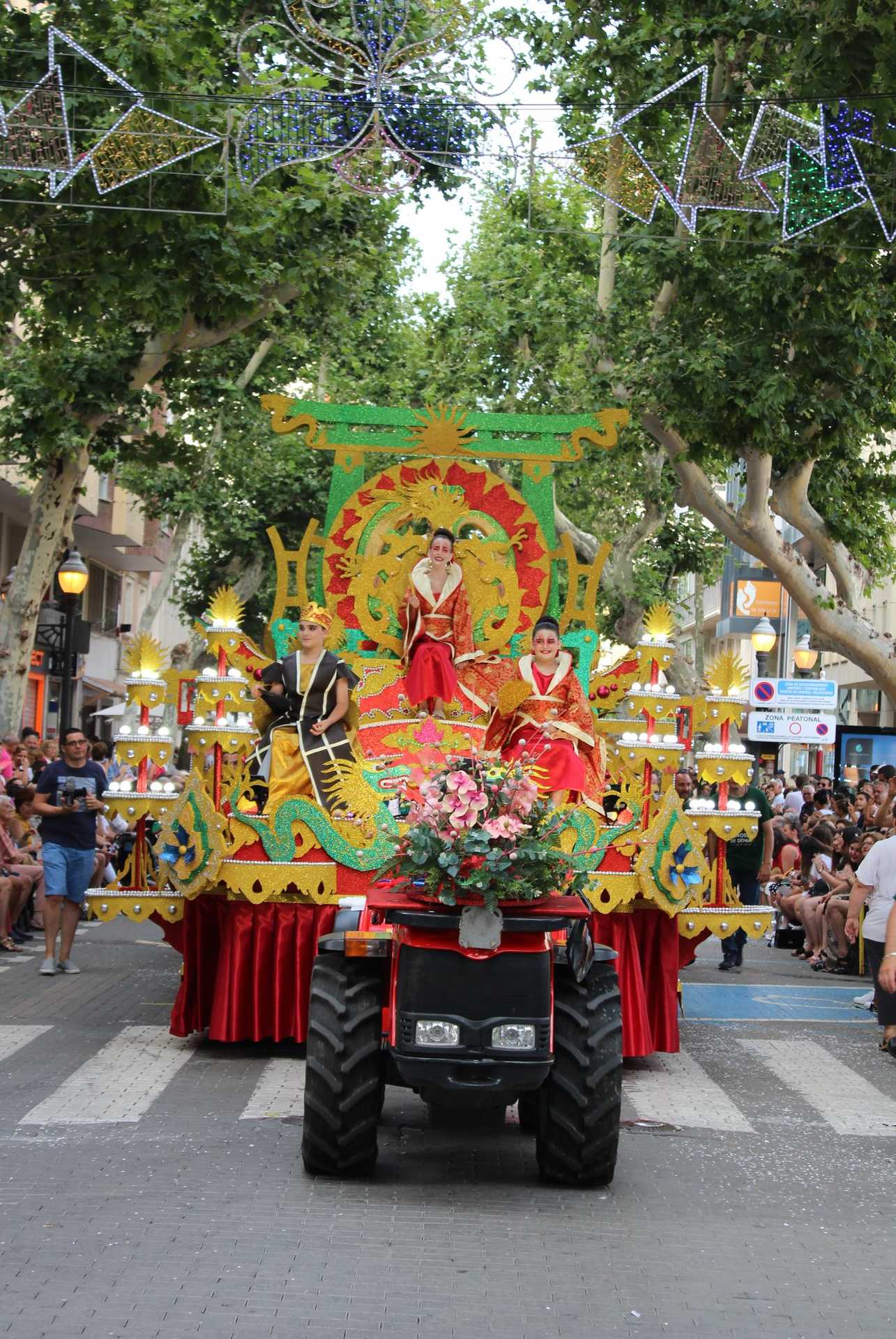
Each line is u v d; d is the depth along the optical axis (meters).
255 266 19.97
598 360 26.88
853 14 17.44
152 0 17.92
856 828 19.16
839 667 46.03
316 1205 7.88
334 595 13.87
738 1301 6.74
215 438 31.38
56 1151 8.80
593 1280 6.91
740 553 54.38
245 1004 11.89
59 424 21.70
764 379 21.55
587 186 14.70
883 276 20.73
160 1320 6.18
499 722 11.60
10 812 17.94
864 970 18.62
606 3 21.28
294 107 14.66
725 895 12.67
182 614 39.50
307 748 12.17
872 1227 8.02
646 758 12.09
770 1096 11.27
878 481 26.20
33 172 16.02
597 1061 8.40
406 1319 6.30
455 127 14.27
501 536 14.07
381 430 17.89
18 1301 6.33
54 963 15.77
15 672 22.70
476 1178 8.62
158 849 11.58
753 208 14.98
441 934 8.16
